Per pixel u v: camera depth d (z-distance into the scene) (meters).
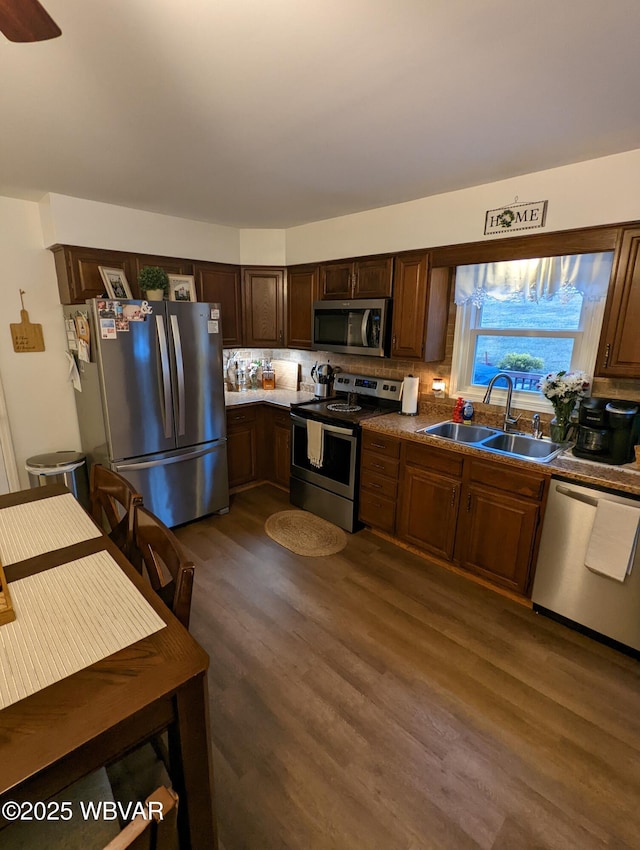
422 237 2.94
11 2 0.80
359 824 1.41
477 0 1.10
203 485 3.38
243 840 1.35
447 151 2.12
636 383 2.40
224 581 2.68
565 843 1.36
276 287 4.00
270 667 2.02
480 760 1.62
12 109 1.70
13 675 0.93
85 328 2.85
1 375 3.12
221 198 2.95
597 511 2.06
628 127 1.83
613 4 1.11
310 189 2.74
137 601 1.18
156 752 1.29
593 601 2.18
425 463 2.78
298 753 1.63
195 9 1.13
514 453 2.59
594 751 1.66
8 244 3.02
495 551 2.54
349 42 1.28
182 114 1.74
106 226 3.11
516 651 2.15
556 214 2.35
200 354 3.20
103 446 3.00
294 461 3.66
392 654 2.12
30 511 1.74
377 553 3.02
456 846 1.35
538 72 1.43
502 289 2.79
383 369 3.62
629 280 2.15
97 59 1.36
